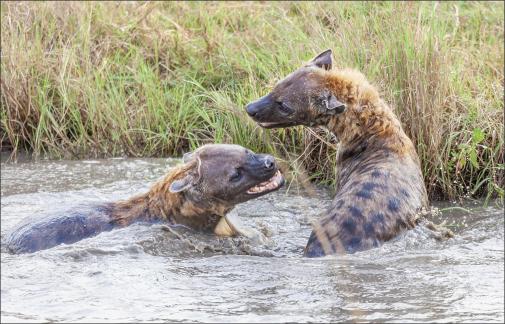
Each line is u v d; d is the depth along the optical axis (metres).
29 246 10.91
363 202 10.80
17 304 9.26
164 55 17.08
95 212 11.29
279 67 15.44
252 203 13.00
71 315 8.98
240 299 9.32
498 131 13.38
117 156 15.51
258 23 17.58
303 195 13.31
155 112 15.63
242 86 15.64
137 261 10.46
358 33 14.47
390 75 13.46
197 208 11.22
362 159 11.46
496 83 14.75
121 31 17.55
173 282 9.84
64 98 15.75
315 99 11.55
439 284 9.64
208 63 16.61
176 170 11.37
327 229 10.76
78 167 14.92
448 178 12.98
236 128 14.42
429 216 11.55
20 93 16.05
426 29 13.96
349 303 9.14
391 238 10.71
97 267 10.23
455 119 13.49
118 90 16.27
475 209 12.61
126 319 8.85
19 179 14.38
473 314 8.81
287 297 9.35
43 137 15.95
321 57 11.99
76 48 16.84
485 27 17.00
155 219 11.34
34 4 17.69
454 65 14.92
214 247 11.03
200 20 18.02
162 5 18.75
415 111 13.11
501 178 13.14
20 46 16.52
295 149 14.07
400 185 10.98
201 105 15.52
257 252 10.97
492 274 9.94
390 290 9.48
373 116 11.54
